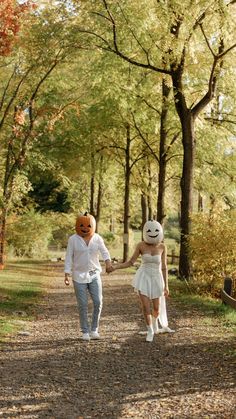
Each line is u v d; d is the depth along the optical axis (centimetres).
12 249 4006
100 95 2933
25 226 4066
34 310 1447
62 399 653
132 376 756
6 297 1659
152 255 1025
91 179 4000
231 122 2566
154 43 1973
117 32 2095
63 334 1085
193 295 1733
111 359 859
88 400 649
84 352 912
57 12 2133
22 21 2083
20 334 1081
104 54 2412
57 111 2839
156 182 3678
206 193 2916
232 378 718
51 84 3006
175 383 712
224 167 2798
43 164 3447
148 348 936
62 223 4878
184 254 2088
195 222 1883
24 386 707
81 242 1015
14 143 3134
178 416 579
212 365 799
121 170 3866
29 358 870
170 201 3947
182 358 854
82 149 3359
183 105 2097
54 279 2572
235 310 1331
